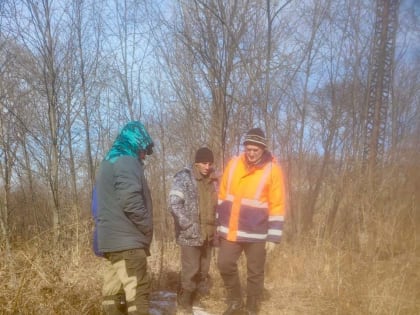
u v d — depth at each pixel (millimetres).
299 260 5004
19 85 6414
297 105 6508
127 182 3240
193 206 4125
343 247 5051
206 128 5836
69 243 5004
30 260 4109
